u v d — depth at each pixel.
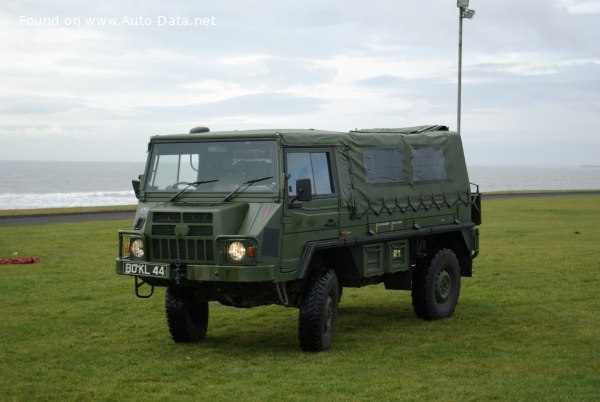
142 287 15.09
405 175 11.54
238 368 8.73
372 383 8.01
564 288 14.72
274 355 9.45
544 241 23.69
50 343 10.22
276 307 13.16
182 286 9.48
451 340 10.30
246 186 9.27
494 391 7.64
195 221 9.03
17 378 8.34
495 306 12.98
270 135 9.25
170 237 9.18
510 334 10.66
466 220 13.02
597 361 8.98
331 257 10.50
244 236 8.77
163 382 8.17
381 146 11.10
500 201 47.59
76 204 58.12
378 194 10.86
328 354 9.48
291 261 9.18
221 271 8.73
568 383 7.96
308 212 9.50
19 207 53.31
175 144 9.84
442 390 7.70
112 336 10.70
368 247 10.60
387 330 11.08
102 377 8.39
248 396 7.54
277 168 9.16
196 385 8.01
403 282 12.02
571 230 27.45
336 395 7.55
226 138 9.49
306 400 7.38
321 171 9.91
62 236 24.86
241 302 9.63
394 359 9.19
